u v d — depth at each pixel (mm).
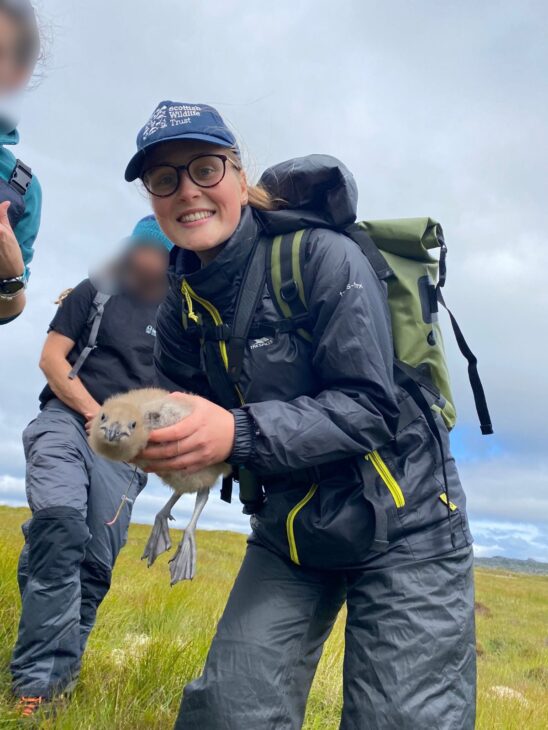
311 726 1589
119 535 1605
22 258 1173
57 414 1578
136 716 1388
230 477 1157
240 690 982
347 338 952
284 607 1044
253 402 1034
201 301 1036
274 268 1006
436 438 1020
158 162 1036
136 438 965
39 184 1297
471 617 1009
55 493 1441
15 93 1079
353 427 928
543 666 4461
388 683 952
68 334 1600
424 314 1047
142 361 1640
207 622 2365
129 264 1553
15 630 1646
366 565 1005
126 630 2094
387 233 1058
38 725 1249
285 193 1076
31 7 1027
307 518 1001
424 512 1002
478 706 2357
